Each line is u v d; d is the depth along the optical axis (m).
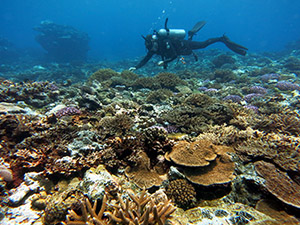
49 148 3.28
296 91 8.31
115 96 8.11
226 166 3.08
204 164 2.96
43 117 4.89
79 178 2.82
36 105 6.56
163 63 9.44
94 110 6.16
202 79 13.88
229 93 8.74
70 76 18.95
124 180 2.96
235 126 5.00
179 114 5.56
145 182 2.92
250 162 3.20
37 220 2.19
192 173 2.97
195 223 2.22
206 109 5.74
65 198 2.32
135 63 25.06
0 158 3.10
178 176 2.92
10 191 2.51
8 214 2.21
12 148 3.59
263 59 18.56
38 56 33.09
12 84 7.23
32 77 18.72
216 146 3.58
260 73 13.10
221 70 12.88
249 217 2.22
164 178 3.11
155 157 3.56
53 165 2.84
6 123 3.91
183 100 7.35
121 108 6.12
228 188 2.79
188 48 12.43
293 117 4.63
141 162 3.22
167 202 2.16
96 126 4.73
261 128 4.68
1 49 30.72
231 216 2.28
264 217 2.21
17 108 5.29
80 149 3.26
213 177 2.86
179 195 2.63
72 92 7.81
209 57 20.44
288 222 2.13
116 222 2.02
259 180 2.66
